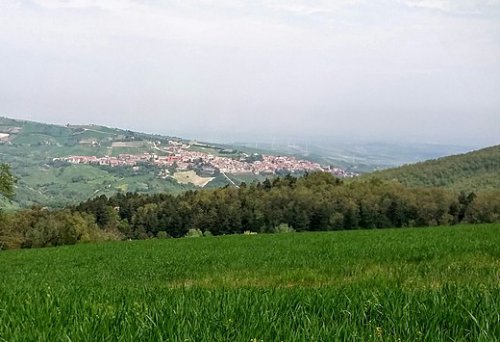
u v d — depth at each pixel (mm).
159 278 12617
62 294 6113
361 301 4488
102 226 106688
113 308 4648
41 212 92312
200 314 4090
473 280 6363
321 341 3221
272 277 9594
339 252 15992
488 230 25875
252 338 3348
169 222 103312
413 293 4656
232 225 99625
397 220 92938
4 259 28812
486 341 3141
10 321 4160
